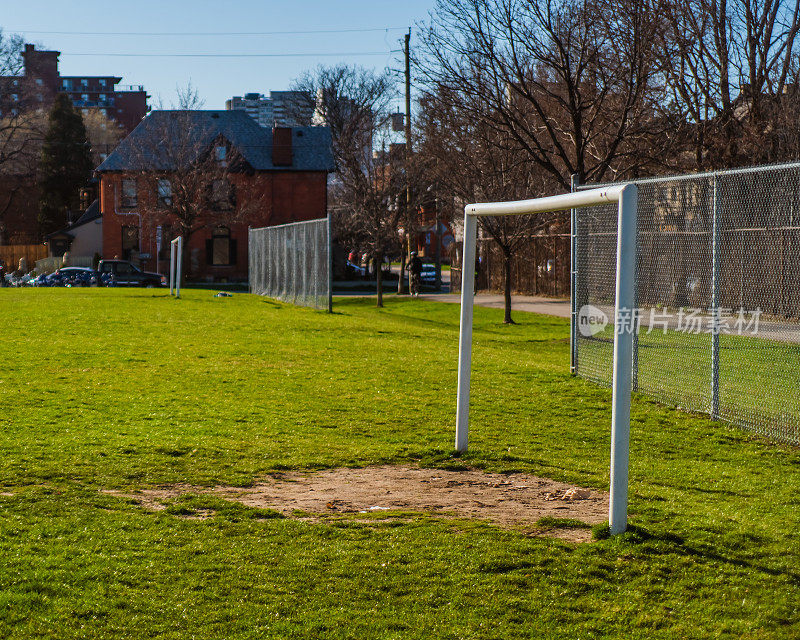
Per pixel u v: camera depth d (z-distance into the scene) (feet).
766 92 63.67
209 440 24.63
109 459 21.86
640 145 60.13
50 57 412.57
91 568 14.10
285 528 16.53
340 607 12.97
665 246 44.27
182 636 11.94
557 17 54.90
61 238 183.52
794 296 45.24
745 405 31.01
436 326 69.56
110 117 433.48
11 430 24.84
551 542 15.72
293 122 256.93
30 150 247.29
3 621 12.10
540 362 43.37
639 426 28.63
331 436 25.85
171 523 16.71
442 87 57.00
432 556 14.97
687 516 17.74
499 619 12.63
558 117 64.80
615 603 13.20
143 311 66.54
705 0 59.72
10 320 56.08
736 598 13.37
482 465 22.67
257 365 39.22
